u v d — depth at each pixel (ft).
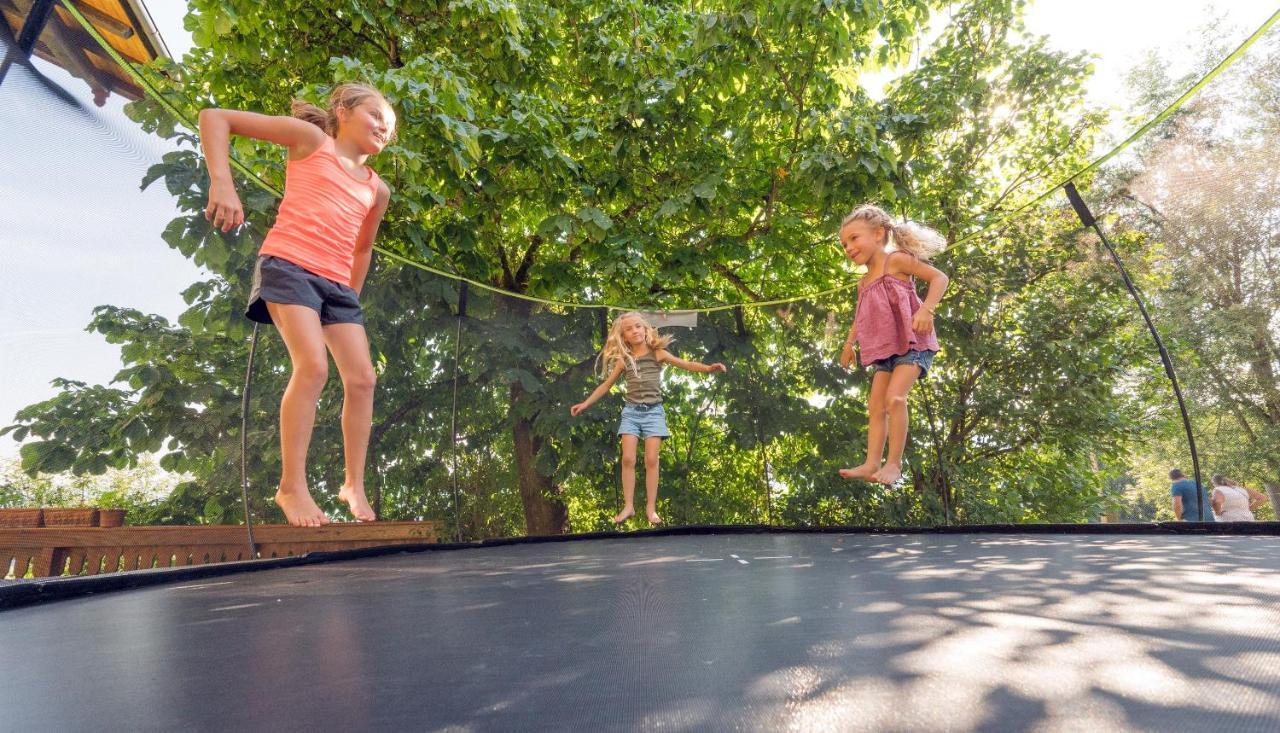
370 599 4.97
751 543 9.87
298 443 5.35
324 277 5.64
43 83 5.04
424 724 2.00
